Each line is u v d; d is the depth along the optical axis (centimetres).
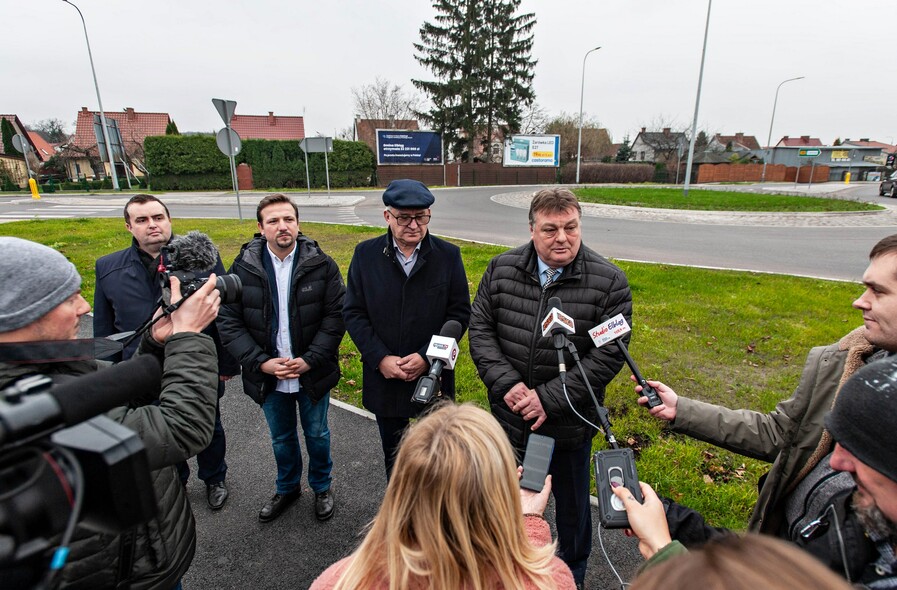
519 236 1240
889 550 106
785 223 1552
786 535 148
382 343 269
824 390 145
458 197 2462
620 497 132
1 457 58
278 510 283
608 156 5291
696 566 65
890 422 86
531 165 3941
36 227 1280
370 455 343
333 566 121
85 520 69
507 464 104
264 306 270
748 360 485
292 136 4375
